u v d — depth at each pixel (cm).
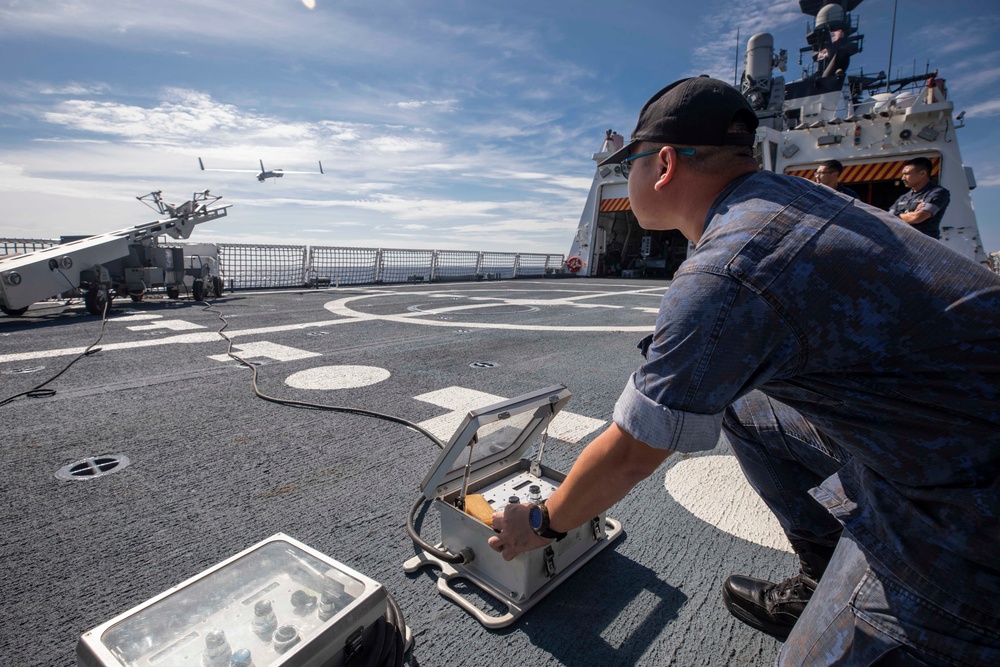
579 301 1055
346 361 480
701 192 117
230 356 496
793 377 101
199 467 254
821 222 94
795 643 108
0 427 304
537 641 146
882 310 88
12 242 890
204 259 1040
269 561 130
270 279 1379
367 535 196
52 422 313
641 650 144
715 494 231
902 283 88
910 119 1198
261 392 377
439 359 491
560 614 157
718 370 96
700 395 98
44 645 141
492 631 150
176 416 326
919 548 90
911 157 1207
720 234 101
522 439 207
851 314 89
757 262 93
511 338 606
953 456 87
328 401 358
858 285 89
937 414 87
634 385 106
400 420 317
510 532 143
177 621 110
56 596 161
